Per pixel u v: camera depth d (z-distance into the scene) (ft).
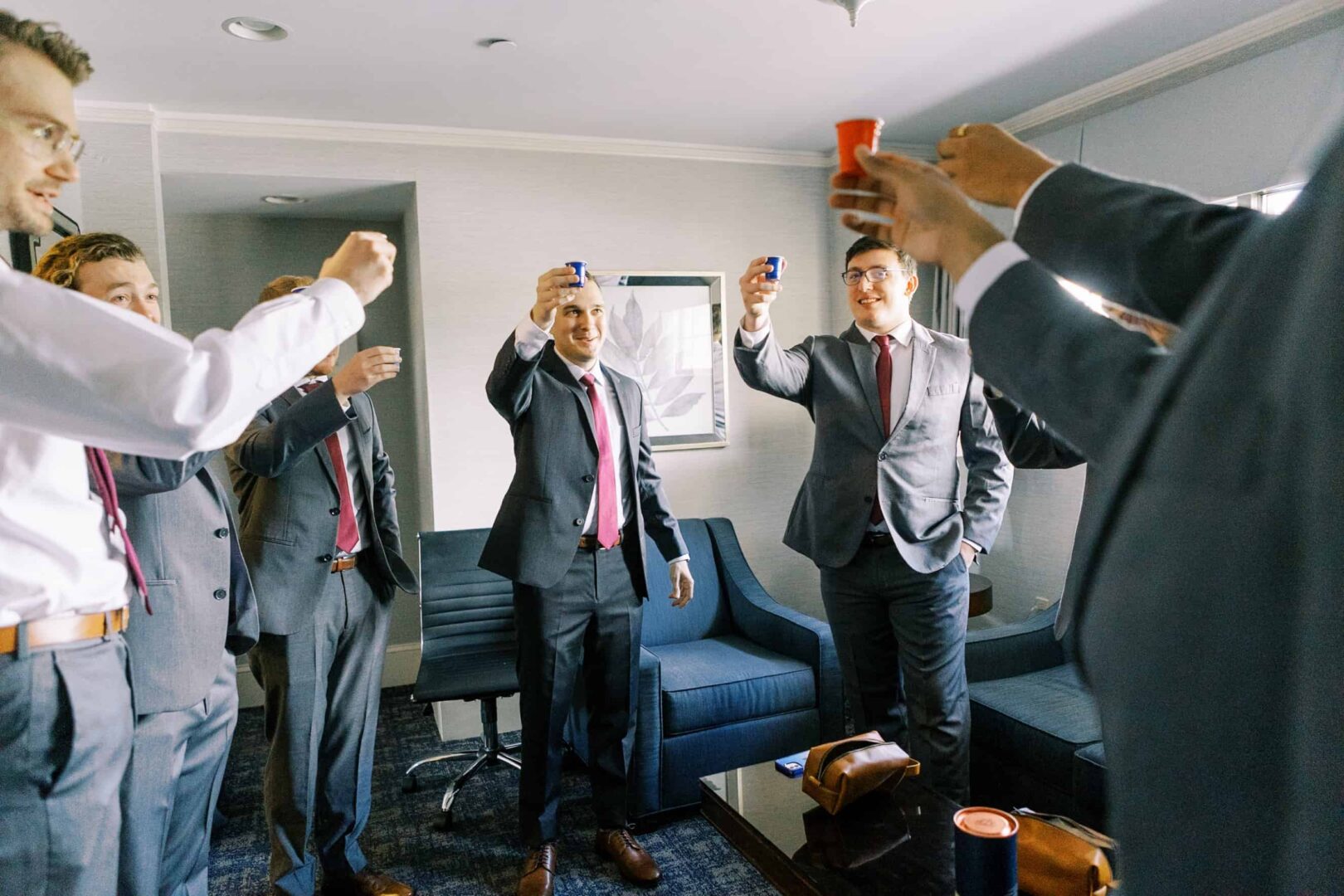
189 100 9.60
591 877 7.72
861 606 7.96
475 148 11.39
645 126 11.34
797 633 9.73
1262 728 1.17
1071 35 8.44
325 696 7.06
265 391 2.52
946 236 1.89
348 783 7.27
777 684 9.17
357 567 7.27
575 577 7.50
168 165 10.12
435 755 10.28
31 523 3.14
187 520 5.17
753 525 13.21
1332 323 1.06
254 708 12.68
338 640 7.20
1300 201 1.17
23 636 3.12
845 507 7.80
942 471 7.75
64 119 2.81
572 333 7.63
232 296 12.73
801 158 13.03
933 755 7.59
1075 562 1.99
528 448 7.49
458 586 10.42
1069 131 10.78
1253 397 1.18
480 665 9.62
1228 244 1.70
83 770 3.28
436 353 11.37
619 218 12.16
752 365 7.60
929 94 10.19
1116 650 1.38
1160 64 9.08
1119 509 1.43
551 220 11.80
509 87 9.55
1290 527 1.12
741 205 12.84
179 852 5.34
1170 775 1.29
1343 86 1.21
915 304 12.76
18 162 2.71
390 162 11.02
